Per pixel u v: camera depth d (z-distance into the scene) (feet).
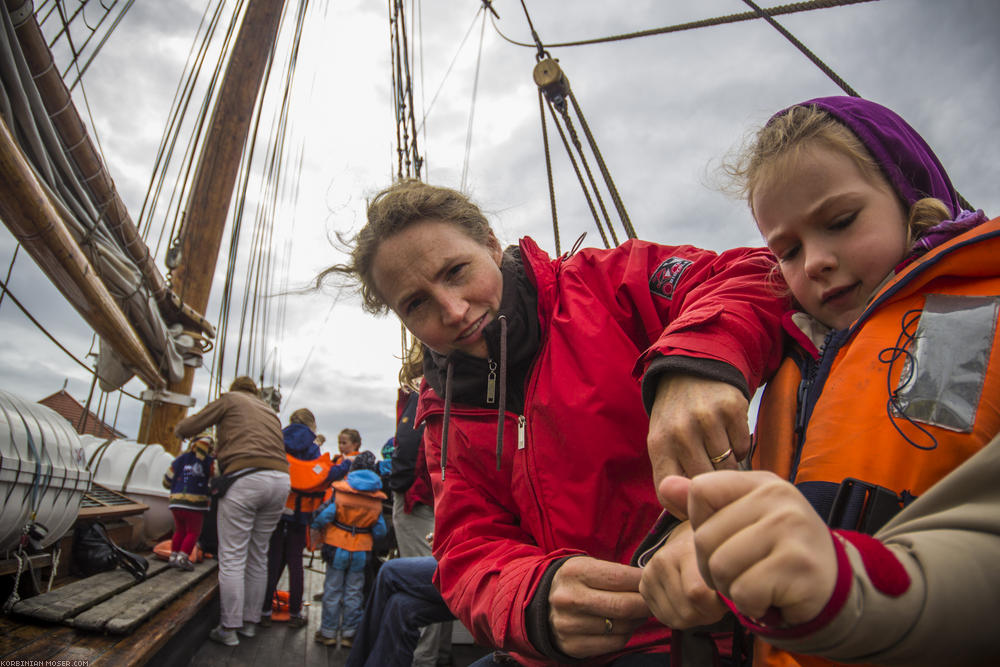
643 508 3.55
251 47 24.67
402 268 3.70
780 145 2.51
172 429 22.17
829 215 2.38
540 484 3.65
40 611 8.15
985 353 1.90
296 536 15.79
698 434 2.25
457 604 3.64
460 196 4.03
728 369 2.33
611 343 3.62
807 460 2.23
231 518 12.92
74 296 12.31
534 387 3.74
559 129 12.39
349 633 13.55
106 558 11.47
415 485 10.88
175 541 14.49
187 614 10.14
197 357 23.27
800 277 2.56
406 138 17.43
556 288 3.99
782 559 1.11
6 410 8.13
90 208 12.41
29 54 9.45
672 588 1.85
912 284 2.17
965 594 1.17
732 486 1.23
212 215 23.25
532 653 2.91
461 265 3.73
